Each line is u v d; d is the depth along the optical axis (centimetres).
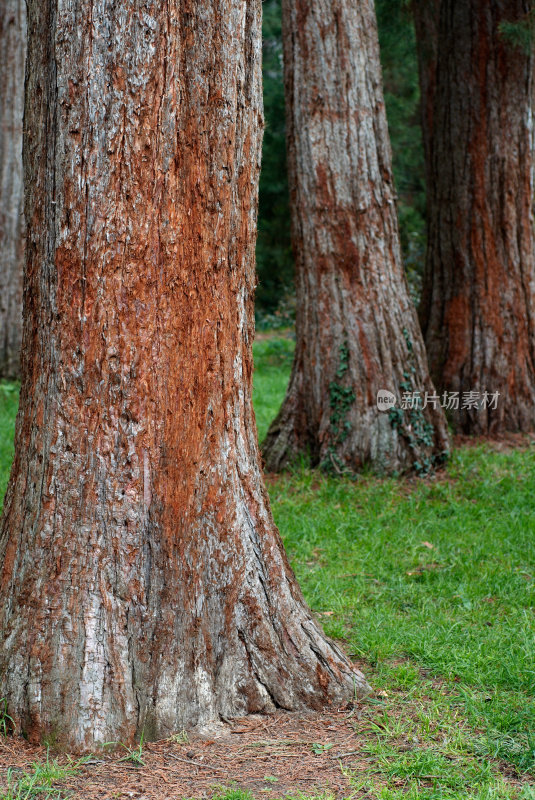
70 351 380
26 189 398
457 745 390
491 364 1136
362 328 933
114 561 385
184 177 384
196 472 402
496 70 1112
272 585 429
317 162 929
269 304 2984
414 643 516
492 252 1130
